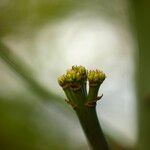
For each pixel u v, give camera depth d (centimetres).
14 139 54
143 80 36
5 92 54
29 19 57
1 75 54
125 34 59
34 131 54
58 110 39
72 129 53
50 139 54
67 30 61
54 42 59
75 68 27
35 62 57
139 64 37
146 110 35
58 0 59
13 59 38
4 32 54
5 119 54
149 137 35
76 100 27
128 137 39
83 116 27
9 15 54
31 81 38
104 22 59
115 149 39
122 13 55
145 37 37
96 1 57
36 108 52
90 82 27
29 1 56
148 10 37
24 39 56
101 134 28
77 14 60
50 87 42
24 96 53
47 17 59
